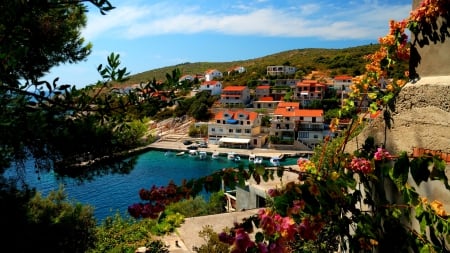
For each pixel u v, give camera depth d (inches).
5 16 119.9
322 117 3006.9
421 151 118.5
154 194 133.6
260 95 4202.8
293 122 3031.5
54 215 338.3
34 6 118.7
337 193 114.3
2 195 268.8
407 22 131.6
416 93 120.6
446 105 110.4
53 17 189.3
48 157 191.0
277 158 2536.9
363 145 140.9
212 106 4077.3
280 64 5954.7
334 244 165.2
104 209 1392.7
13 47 122.9
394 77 163.2
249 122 3149.6
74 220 348.2
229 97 4052.7
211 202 826.8
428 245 106.4
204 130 3393.2
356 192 133.0
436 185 110.2
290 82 4594.0
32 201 328.5
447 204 106.9
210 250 348.2
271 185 683.4
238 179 128.9
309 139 3002.0
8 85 129.3
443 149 111.5
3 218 264.7
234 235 111.7
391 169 114.0
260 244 100.8
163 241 484.4
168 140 3257.9
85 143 188.7
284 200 104.8
